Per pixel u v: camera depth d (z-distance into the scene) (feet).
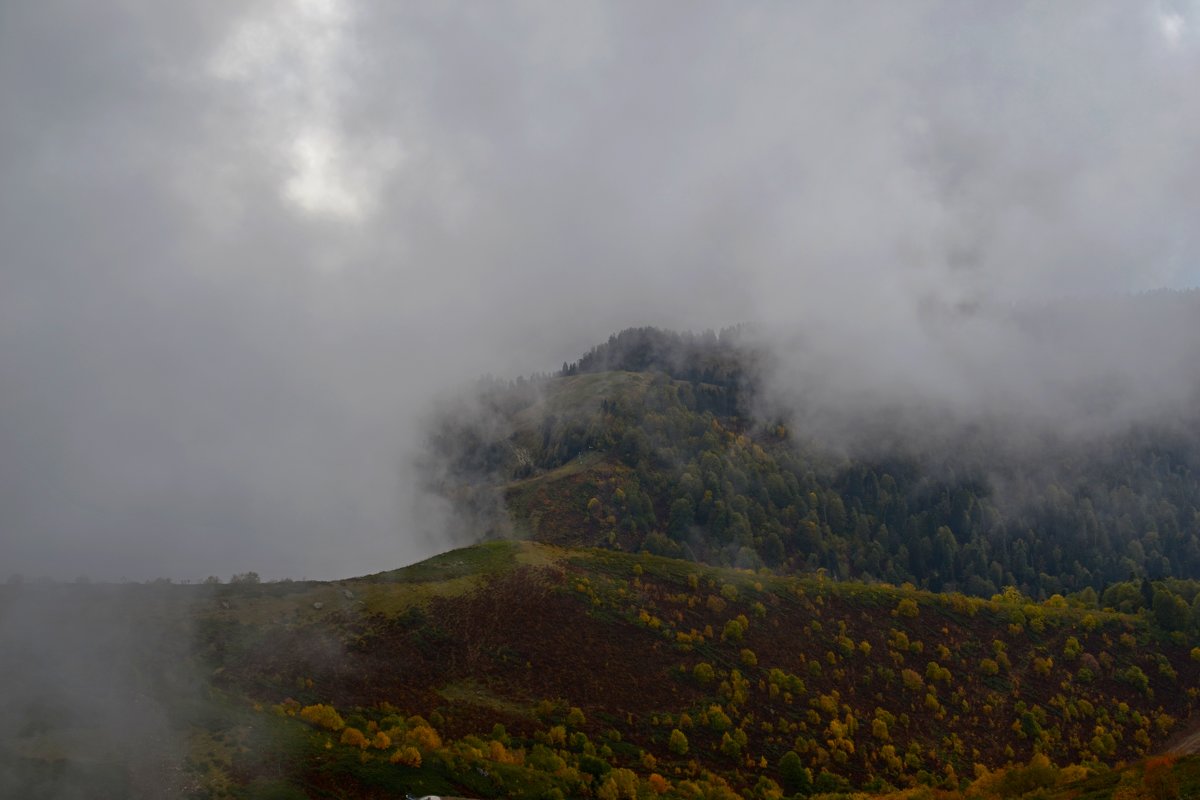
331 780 262.06
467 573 559.79
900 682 556.51
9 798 215.72
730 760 441.68
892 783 459.32
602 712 453.17
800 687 518.78
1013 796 314.76
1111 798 257.34
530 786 304.50
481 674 459.32
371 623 474.08
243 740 272.31
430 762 294.46
